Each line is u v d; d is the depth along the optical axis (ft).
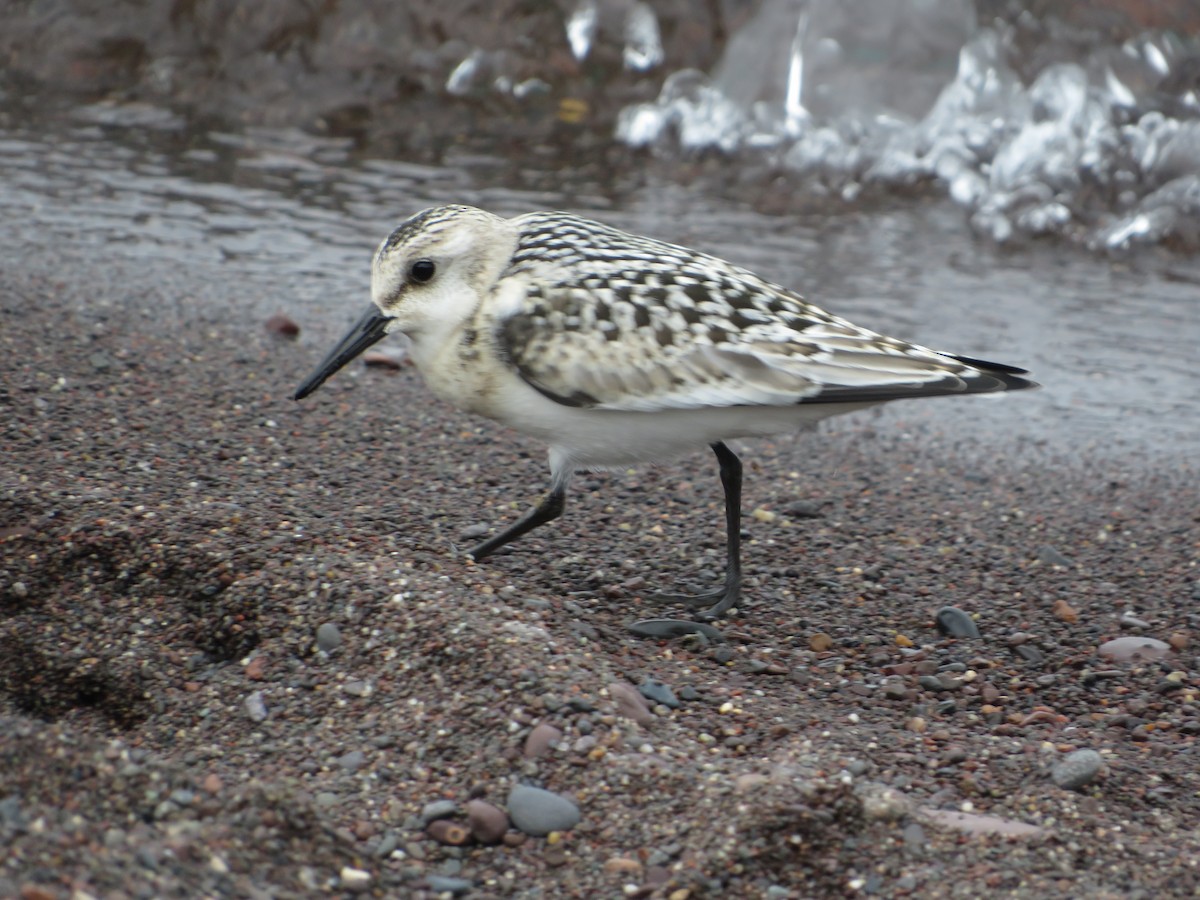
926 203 65.00
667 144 69.51
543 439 31.99
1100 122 65.87
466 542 34.37
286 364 44.55
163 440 37.96
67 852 20.95
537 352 30.42
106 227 55.11
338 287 51.55
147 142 65.46
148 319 46.70
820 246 59.21
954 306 53.72
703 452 41.86
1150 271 58.44
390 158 66.08
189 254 53.26
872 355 30.22
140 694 28.07
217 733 26.94
